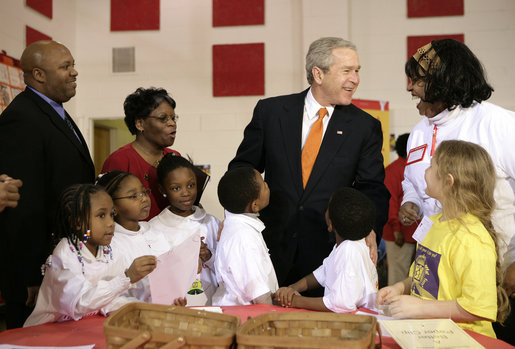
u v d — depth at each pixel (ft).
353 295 5.72
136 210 6.61
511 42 18.57
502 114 6.12
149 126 8.16
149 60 20.36
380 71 19.35
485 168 5.21
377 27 19.36
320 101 7.87
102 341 4.34
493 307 4.74
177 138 20.20
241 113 19.93
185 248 5.62
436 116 6.70
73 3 20.36
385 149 18.11
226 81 19.93
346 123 7.89
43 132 6.85
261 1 19.71
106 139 23.66
